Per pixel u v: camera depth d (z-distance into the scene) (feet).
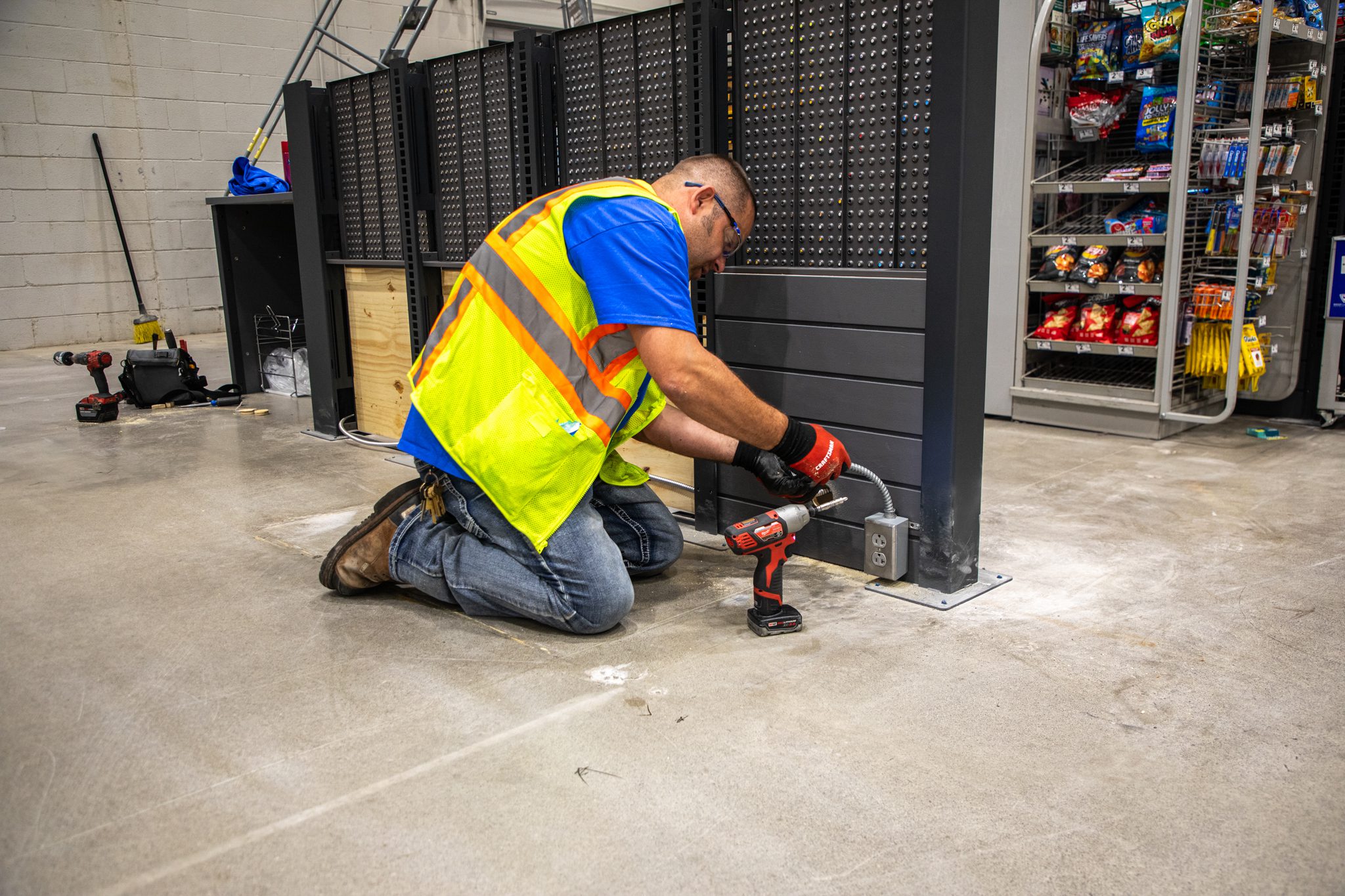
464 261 10.86
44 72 21.94
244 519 9.35
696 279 7.84
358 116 11.91
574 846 4.31
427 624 6.82
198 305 25.11
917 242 6.93
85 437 13.07
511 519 6.37
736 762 4.97
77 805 4.66
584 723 5.40
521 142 9.54
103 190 23.20
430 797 4.70
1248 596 7.09
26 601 7.27
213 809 4.61
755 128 7.81
